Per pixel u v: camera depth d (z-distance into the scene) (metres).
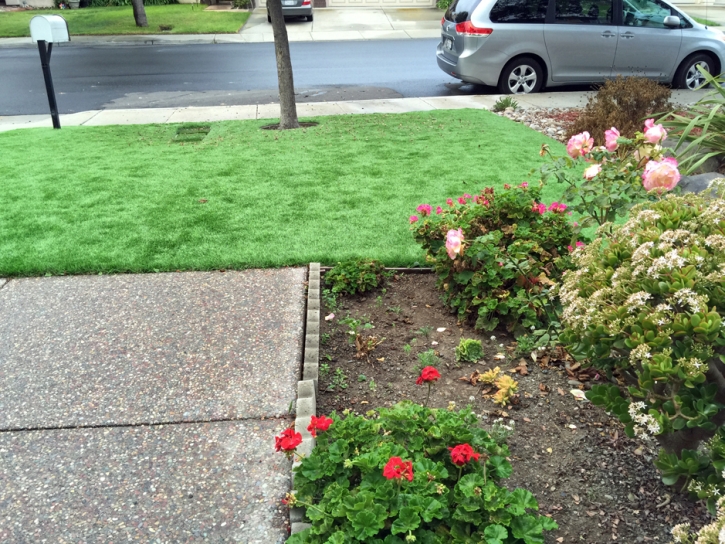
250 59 15.38
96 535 2.13
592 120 7.50
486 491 1.98
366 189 5.84
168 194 5.79
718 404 2.02
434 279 4.12
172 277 4.13
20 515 2.21
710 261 2.04
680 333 1.91
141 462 2.47
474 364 3.15
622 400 2.16
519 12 10.13
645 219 2.35
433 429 2.22
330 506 2.00
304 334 3.40
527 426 2.69
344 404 2.85
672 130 5.68
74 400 2.85
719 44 10.58
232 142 7.78
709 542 1.61
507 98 9.47
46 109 10.32
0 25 20.20
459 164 6.60
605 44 10.31
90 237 4.75
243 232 4.82
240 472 2.41
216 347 3.28
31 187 6.05
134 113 9.82
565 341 2.40
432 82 12.22
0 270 4.19
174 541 2.11
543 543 1.97
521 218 3.80
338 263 4.08
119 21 20.92
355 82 12.37
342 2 25.12
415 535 1.90
